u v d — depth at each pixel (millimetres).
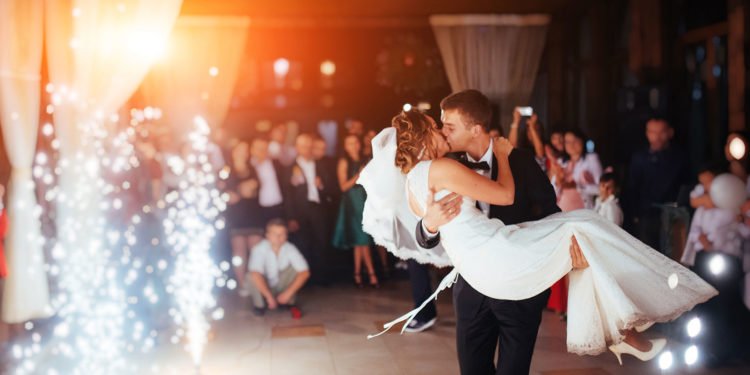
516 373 2850
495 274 2750
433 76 8938
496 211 2943
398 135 2877
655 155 6203
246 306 6914
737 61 6238
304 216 7941
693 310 4812
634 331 3025
